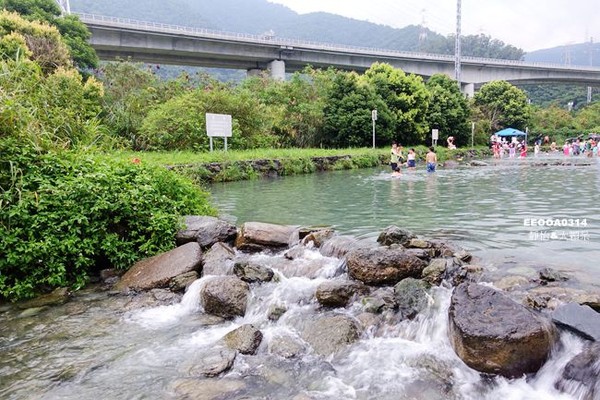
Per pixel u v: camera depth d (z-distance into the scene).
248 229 6.54
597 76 65.75
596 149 30.72
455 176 16.42
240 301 4.80
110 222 5.98
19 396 3.26
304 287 5.10
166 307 4.98
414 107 35.25
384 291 4.66
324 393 3.29
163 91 24.83
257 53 42.81
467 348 3.45
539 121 55.81
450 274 4.81
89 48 26.73
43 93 8.04
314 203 10.09
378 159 24.17
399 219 7.97
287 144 26.67
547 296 4.09
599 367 3.04
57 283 5.40
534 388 3.24
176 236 6.48
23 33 20.75
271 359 3.79
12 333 4.30
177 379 3.45
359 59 49.47
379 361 3.71
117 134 19.28
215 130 17.69
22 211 5.18
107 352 3.94
